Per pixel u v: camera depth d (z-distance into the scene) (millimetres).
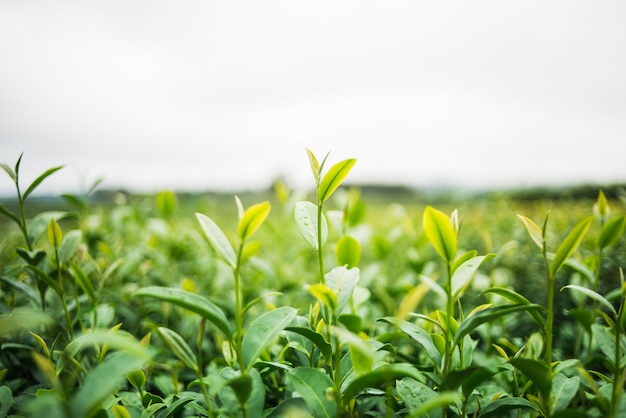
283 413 1091
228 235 2684
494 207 6395
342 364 1264
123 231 3768
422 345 1125
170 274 3107
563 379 1202
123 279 2920
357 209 2680
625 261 3309
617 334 1112
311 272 3443
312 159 1195
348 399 981
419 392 1171
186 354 1005
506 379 1520
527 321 2592
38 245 2805
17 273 2430
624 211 4316
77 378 1552
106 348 1482
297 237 4367
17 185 1571
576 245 1013
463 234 5070
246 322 2369
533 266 3623
